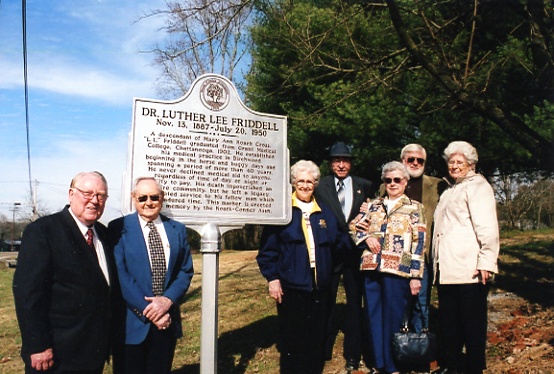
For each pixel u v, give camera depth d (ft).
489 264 14.14
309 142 40.24
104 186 12.00
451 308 15.15
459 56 26.23
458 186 15.24
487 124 29.73
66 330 11.26
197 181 14.90
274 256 15.56
